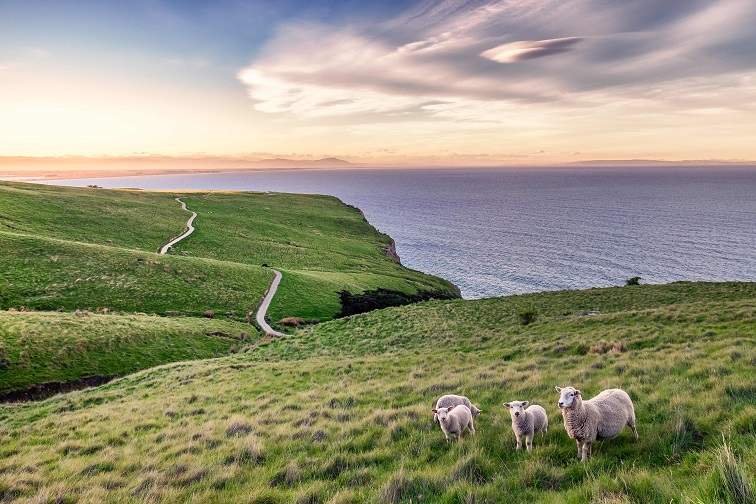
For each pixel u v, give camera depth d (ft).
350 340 125.39
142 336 143.43
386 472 28.25
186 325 163.63
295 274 263.90
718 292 135.23
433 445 32.58
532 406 32.22
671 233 579.89
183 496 28.71
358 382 66.85
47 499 29.43
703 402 30.37
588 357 61.26
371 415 41.86
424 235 642.63
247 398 65.26
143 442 45.39
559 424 33.06
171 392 79.92
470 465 26.37
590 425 25.76
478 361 72.08
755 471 17.53
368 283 279.49
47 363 116.06
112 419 59.72
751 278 340.59
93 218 340.59
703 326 73.20
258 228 429.79
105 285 191.72
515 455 28.22
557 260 442.91
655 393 34.91
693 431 26.45
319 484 27.14
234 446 37.81
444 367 69.26
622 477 19.97
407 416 39.99
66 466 38.34
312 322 202.90
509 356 73.92
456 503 22.11
